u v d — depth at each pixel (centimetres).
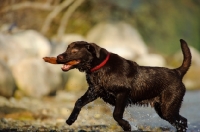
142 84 1005
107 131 1064
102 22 2477
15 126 1106
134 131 1047
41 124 1149
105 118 1275
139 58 2170
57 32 2350
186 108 1465
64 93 1752
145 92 1014
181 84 1043
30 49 1777
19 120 1192
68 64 973
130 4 2752
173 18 2952
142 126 1138
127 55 2109
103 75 977
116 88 977
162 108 1034
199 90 2064
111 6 2619
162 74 1027
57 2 2192
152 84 1014
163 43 2822
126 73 988
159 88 1024
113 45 2236
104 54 980
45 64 1720
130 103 1027
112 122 1212
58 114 1334
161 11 2933
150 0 2914
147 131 1064
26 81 1623
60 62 969
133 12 2767
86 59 970
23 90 1614
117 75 978
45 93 1661
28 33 1836
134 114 1282
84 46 970
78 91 1831
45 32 2206
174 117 1041
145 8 2861
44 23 2214
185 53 1066
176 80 1038
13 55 1694
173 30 2906
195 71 2269
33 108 1398
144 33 2797
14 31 1942
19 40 1784
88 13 2553
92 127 1118
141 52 2316
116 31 2333
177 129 1052
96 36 2323
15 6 2016
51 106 1463
